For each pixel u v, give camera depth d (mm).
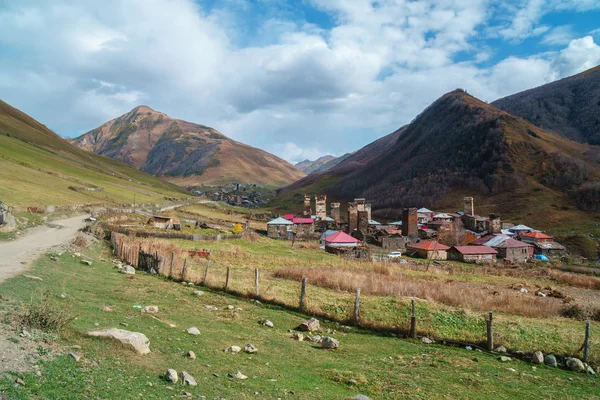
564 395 14539
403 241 99812
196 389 10227
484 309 29766
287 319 22562
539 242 111500
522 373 16844
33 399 7672
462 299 31031
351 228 117312
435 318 24500
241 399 10266
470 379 15172
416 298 29172
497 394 14000
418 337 21484
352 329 22188
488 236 106875
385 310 25609
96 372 9688
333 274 37062
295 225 116688
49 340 10852
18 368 8789
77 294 18391
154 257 32750
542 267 78812
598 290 54438
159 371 10891
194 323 18047
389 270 50719
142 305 19406
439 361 17406
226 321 19656
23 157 117125
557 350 20812
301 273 37531
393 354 17969
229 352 14492
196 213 126750
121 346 11711
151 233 56656
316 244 94750
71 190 91500
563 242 121562
